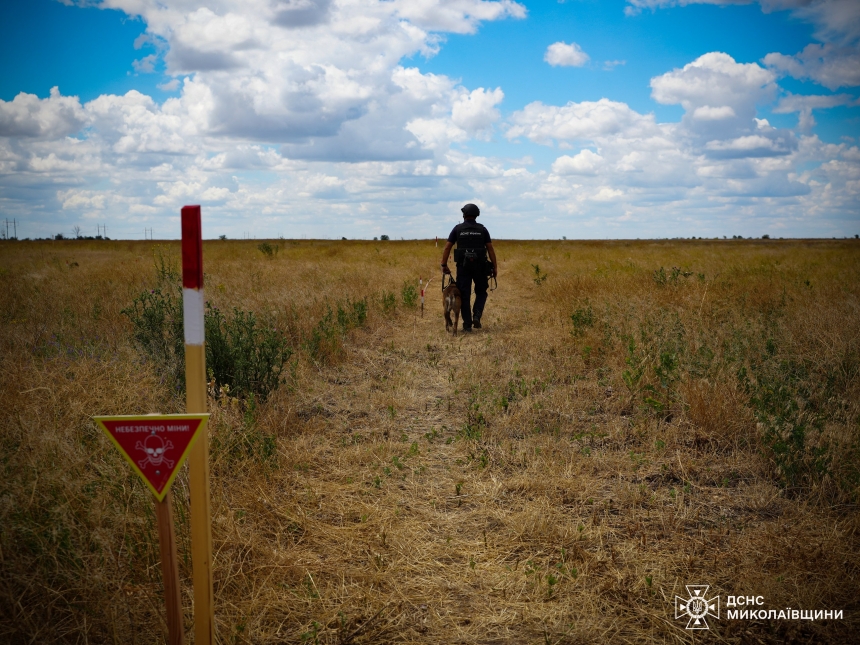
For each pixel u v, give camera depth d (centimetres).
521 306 1298
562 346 808
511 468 434
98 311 848
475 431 498
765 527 342
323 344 768
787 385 511
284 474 416
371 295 1227
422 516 366
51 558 257
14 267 1631
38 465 303
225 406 470
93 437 374
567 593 287
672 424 501
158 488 196
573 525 351
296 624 270
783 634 258
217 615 266
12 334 643
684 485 400
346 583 298
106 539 269
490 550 328
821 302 907
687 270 1672
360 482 411
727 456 443
